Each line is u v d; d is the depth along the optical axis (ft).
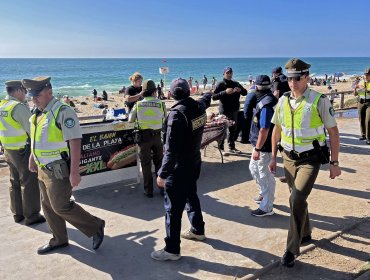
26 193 15.29
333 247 13.19
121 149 19.92
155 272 11.89
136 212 16.67
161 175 11.81
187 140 11.94
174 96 12.00
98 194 18.84
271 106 14.46
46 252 13.21
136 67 475.72
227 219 15.76
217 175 21.77
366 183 20.04
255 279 11.33
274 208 16.87
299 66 11.59
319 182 20.22
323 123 11.81
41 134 12.04
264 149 15.39
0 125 14.80
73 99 131.44
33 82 11.83
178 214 12.37
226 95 25.98
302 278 11.34
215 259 12.62
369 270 11.41
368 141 29.12
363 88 29.30
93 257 12.85
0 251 13.33
